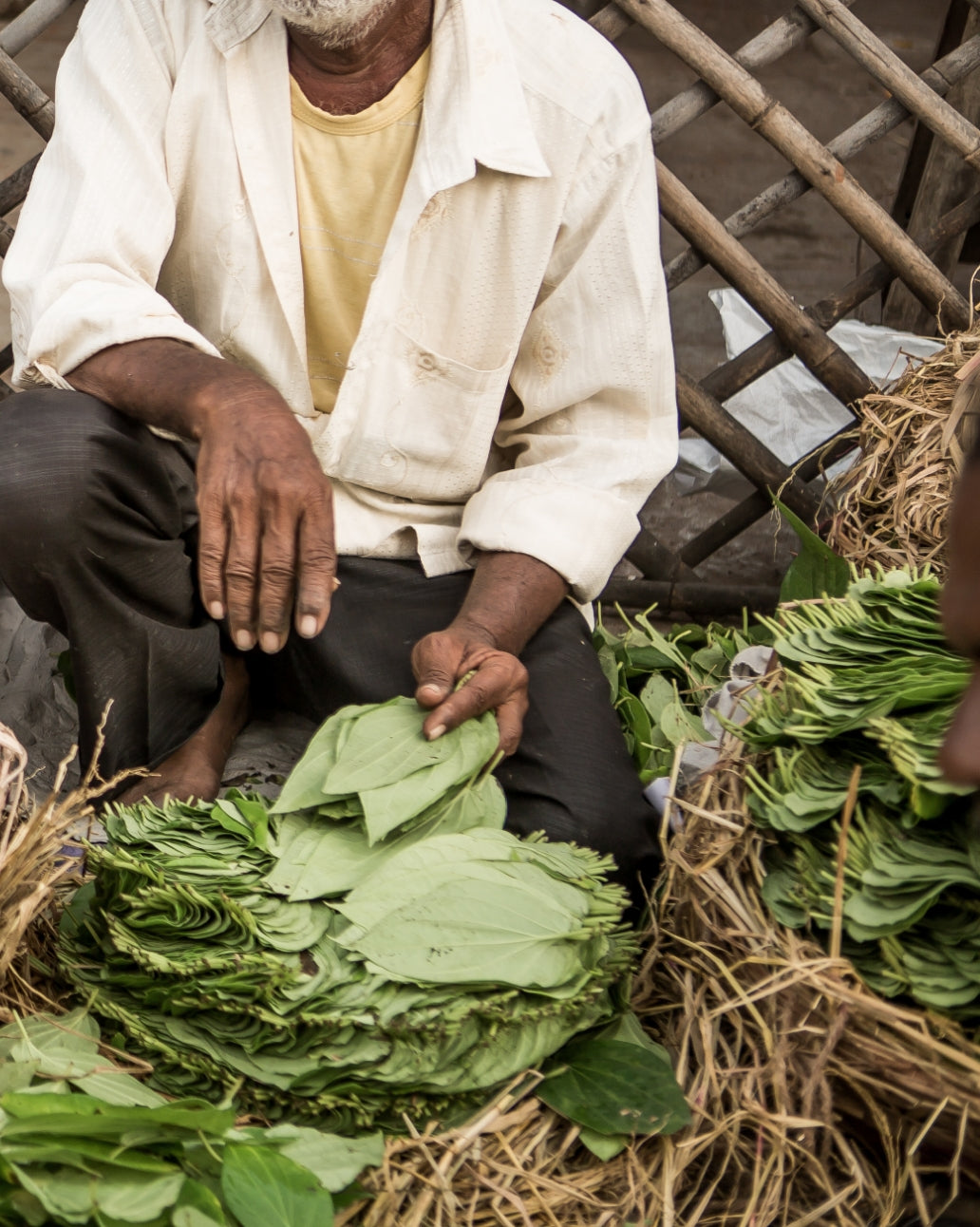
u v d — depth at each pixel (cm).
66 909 114
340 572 142
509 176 130
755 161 372
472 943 100
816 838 105
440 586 141
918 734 102
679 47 181
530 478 137
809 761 109
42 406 120
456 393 137
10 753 108
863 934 95
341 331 139
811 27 183
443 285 133
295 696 144
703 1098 101
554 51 134
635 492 139
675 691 151
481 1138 99
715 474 225
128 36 132
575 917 104
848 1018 96
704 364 266
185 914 103
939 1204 99
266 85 130
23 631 173
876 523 164
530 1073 101
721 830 110
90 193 128
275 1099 98
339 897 106
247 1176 85
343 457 139
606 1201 99
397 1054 97
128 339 122
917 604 122
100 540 119
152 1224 84
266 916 103
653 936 116
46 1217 83
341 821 112
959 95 215
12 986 105
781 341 193
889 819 102
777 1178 96
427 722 113
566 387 139
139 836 108
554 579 133
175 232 137
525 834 123
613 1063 103
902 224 246
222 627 140
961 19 217
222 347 138
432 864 105
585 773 124
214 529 112
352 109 130
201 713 135
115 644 125
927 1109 95
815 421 218
